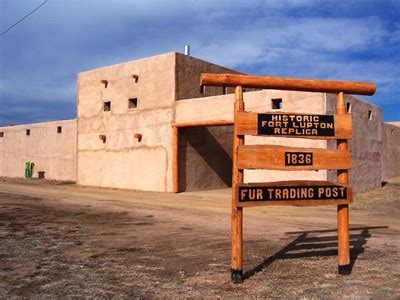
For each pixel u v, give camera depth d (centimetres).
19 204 1571
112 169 2522
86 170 2683
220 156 2445
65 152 3127
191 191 2250
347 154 620
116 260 735
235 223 590
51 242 893
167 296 541
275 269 660
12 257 758
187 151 2252
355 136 2064
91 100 2678
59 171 3167
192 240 909
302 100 1809
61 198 1845
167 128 2241
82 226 1108
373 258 732
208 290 562
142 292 558
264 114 591
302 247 827
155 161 2288
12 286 589
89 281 610
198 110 2130
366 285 575
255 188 582
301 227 1095
